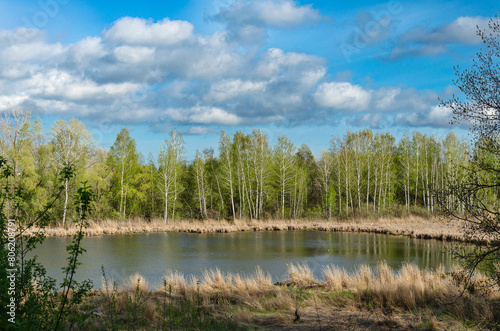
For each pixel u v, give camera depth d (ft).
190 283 51.57
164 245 103.81
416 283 35.76
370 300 34.68
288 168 199.31
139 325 26.11
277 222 165.58
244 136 208.13
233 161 200.44
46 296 18.66
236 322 28.22
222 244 106.01
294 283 48.70
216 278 48.32
